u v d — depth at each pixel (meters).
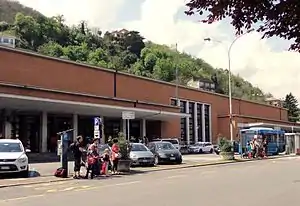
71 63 46.78
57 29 102.44
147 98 57.94
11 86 35.22
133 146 30.91
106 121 50.91
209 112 71.88
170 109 56.62
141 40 121.00
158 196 14.10
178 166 30.39
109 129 51.22
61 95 39.78
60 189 17.22
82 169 26.50
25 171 22.28
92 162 21.97
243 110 82.88
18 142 23.47
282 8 4.68
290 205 11.90
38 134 42.03
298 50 5.32
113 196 14.37
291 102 136.62
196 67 130.62
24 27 96.50
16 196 15.10
